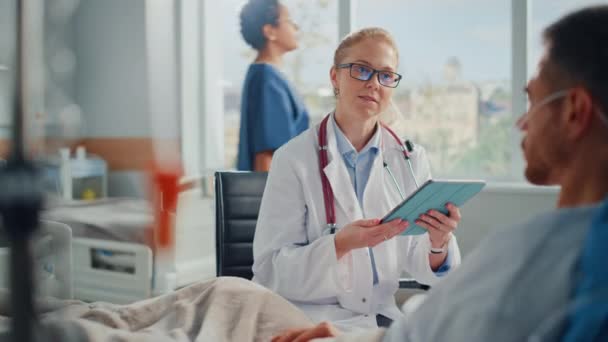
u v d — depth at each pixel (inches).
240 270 71.6
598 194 23.7
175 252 114.2
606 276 19.0
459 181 47.1
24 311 20.3
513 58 119.8
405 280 63.6
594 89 23.2
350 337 28.6
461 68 124.5
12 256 20.1
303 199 58.2
